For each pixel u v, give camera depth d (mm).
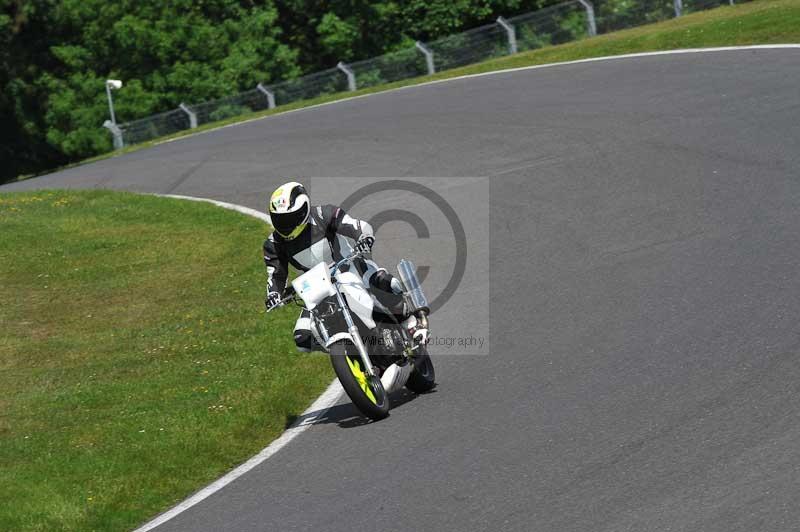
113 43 164125
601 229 45844
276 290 30312
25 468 29672
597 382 28781
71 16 165750
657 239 42469
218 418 31938
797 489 20297
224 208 66688
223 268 53094
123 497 27000
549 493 22125
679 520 19891
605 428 25281
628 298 36000
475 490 22984
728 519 19609
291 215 29078
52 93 164875
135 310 47719
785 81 67188
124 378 38656
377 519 22484
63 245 61250
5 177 173375
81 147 156000
